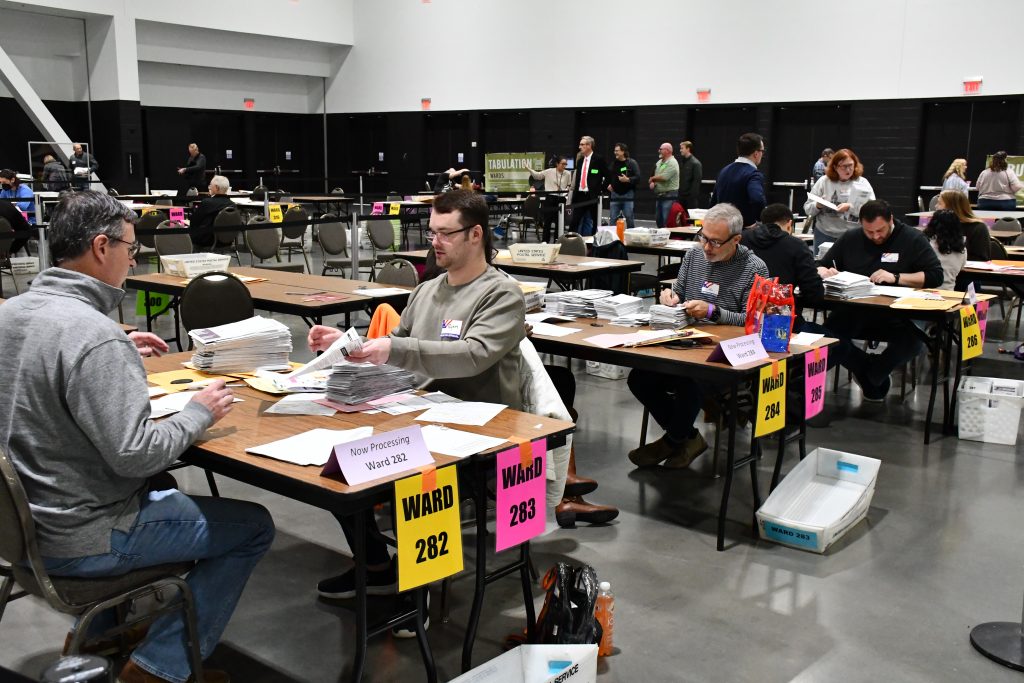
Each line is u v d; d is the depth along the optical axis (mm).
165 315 7605
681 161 15180
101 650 2479
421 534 1947
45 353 1817
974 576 3051
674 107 15109
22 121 15883
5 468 1726
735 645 2582
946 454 4348
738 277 3996
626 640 2605
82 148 13844
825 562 3148
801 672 2441
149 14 16016
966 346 4582
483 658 2484
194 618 2062
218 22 16922
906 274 5020
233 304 4312
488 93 17219
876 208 4992
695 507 3660
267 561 3111
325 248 8445
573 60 16094
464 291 2611
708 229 3926
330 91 19500
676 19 14844
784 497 3488
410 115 18328
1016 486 3916
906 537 3369
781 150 14484
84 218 1938
